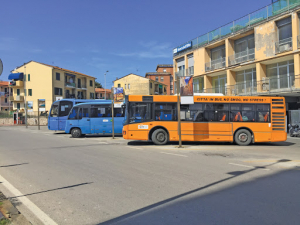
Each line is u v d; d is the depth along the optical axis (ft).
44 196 17.02
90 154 35.24
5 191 18.20
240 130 47.80
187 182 20.43
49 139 58.95
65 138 62.23
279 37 77.20
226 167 26.35
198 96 47.96
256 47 82.43
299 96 80.79
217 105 48.06
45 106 165.99
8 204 15.35
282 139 48.24
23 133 80.79
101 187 19.02
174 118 47.73
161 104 47.91
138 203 15.60
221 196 16.93
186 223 12.72
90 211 14.34
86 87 204.13
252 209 14.60
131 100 47.85
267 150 40.65
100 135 74.84
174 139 47.39
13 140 56.18
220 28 98.07
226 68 93.81
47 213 14.10
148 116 47.73
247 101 48.44
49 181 20.84
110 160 30.37
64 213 14.08
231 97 48.37
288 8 73.92
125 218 13.35
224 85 101.19
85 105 66.64
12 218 13.32
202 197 16.72
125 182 20.42
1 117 171.42
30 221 13.03
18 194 17.48
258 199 16.34
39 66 168.66
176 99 48.08
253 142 47.96
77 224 12.68
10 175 23.02
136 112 47.73
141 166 26.76
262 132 47.88
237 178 21.74
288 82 73.82
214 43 99.40
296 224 12.57
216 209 14.60
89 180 21.08
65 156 33.47
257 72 82.58
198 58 107.24
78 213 14.07
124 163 28.48
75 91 190.80
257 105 48.47
